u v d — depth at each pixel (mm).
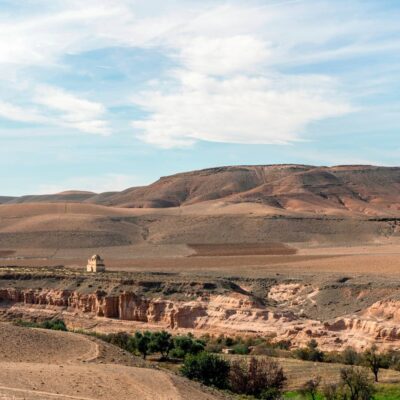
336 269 170250
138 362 60938
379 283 124312
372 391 70688
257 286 144500
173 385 48625
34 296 144500
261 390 68000
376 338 102375
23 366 49562
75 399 41781
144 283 134875
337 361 93750
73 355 57812
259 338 111438
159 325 124625
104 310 132125
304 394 71812
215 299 125312
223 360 71188
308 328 110250
